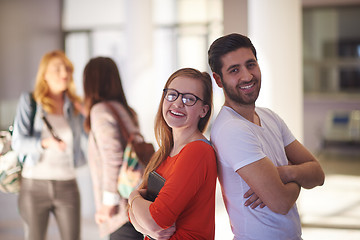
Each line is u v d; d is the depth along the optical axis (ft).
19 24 31.32
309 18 33.30
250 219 5.18
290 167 5.31
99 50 34.47
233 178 5.22
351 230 14.53
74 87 9.57
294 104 15.48
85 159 9.59
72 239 9.19
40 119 8.96
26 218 8.98
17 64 31.35
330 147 33.63
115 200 7.66
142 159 7.79
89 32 34.58
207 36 31.96
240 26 22.44
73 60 34.73
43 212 9.04
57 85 9.11
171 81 5.39
